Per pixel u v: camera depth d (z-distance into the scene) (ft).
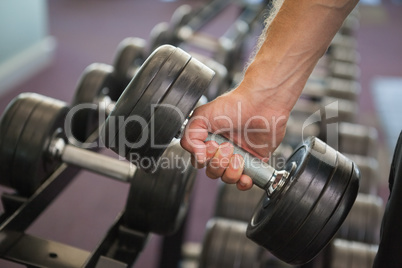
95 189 11.09
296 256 4.40
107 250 5.18
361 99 17.12
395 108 16.74
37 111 5.29
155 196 5.08
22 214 5.09
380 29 23.85
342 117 10.70
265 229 4.30
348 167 4.38
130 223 5.33
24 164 5.16
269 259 8.37
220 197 7.86
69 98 14.87
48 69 16.28
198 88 4.00
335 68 12.52
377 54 21.11
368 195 8.85
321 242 4.32
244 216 7.78
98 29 20.08
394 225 3.98
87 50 18.10
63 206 10.44
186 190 5.21
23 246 4.99
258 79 4.10
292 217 4.21
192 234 10.35
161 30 11.07
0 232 4.77
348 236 7.52
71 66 16.74
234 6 24.06
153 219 5.22
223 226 6.65
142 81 3.95
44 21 16.52
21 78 15.30
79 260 4.95
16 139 5.16
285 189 4.28
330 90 11.57
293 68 4.07
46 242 5.09
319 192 4.22
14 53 14.93
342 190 4.26
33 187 5.29
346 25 15.14
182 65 4.02
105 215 10.43
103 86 7.14
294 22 4.01
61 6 21.80
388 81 18.76
